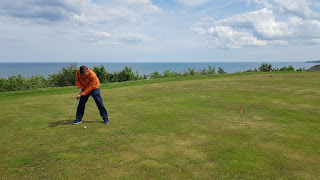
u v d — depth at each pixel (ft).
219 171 12.64
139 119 23.56
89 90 21.62
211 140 17.37
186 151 15.34
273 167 13.11
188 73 80.23
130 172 12.56
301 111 26.48
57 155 14.89
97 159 14.24
